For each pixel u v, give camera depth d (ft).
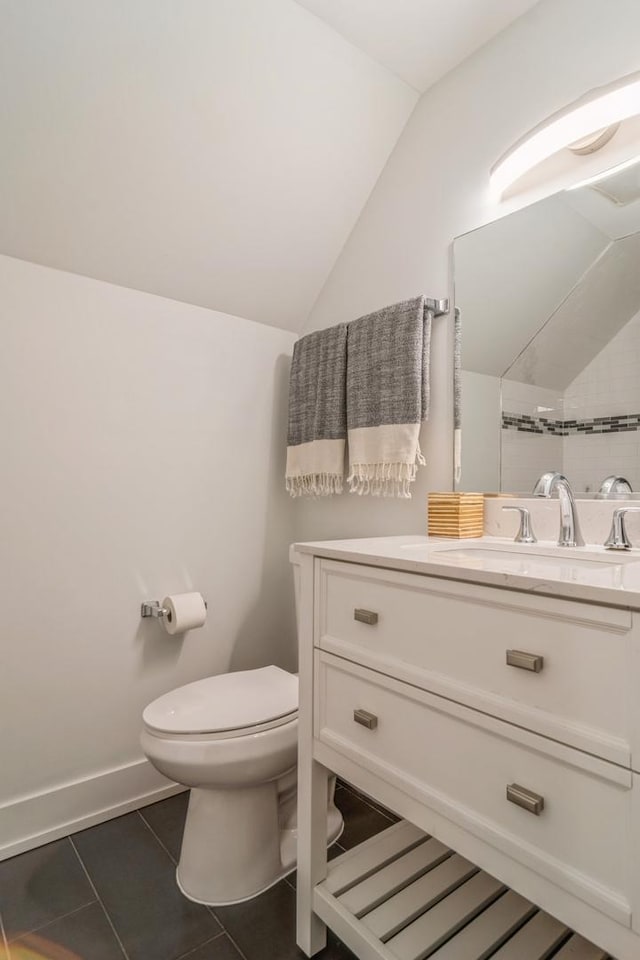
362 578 3.40
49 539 4.95
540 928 3.46
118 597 5.37
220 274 5.82
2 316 4.70
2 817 4.60
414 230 5.45
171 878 4.32
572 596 2.30
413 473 4.95
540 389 4.42
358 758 3.34
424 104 5.41
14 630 4.75
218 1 4.16
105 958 3.56
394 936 3.39
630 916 2.10
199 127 4.73
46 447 4.94
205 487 6.06
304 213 5.78
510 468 4.60
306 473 5.99
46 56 3.96
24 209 4.56
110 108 4.36
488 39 4.81
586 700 2.28
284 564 6.82
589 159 4.13
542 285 4.41
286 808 4.88
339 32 4.68
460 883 3.88
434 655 2.93
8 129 4.16
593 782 2.24
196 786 4.09
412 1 4.38
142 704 5.52
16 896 4.11
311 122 5.13
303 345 6.21
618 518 3.72
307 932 3.60
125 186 4.81
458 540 4.46
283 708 4.33
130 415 5.46
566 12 4.25
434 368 5.23
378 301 5.82
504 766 2.58
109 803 5.20
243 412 6.40
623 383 3.95
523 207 4.53
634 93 3.66
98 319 5.24
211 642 6.09
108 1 3.90
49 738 4.91
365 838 4.83
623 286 3.95
